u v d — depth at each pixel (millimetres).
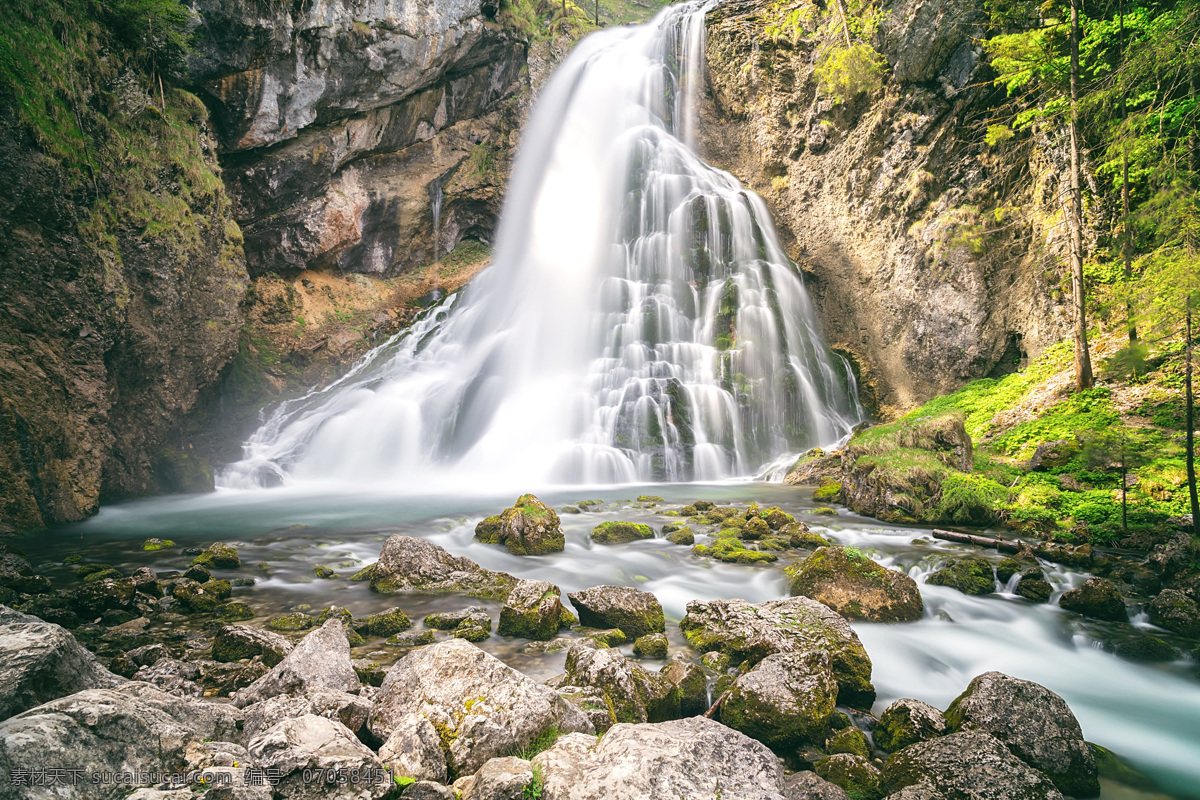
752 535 12875
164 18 18688
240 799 3742
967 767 4867
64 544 13219
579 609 8555
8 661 4191
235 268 22594
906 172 26094
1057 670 7723
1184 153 17094
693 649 7746
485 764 4371
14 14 14891
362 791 4078
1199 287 10922
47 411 15133
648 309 28047
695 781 4016
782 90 31453
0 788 3277
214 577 10656
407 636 7887
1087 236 20500
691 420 23578
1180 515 12375
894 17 25344
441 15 28672
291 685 5742
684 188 32031
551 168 36281
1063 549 11297
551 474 22391
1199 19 15539
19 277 14750
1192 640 8258
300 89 25609
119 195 17641
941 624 8875
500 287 34094
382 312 32375
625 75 37969
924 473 14953
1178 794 5348
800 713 5906
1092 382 17875
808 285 30469
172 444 20719
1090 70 19094
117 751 3830
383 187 31906
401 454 24844
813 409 26141
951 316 24500
